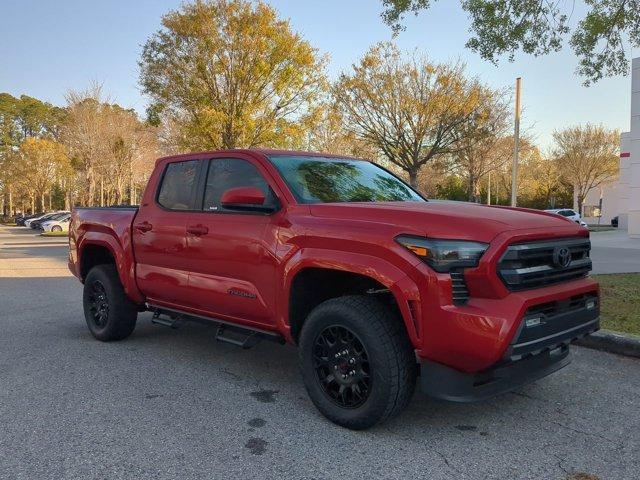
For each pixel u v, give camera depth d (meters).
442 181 47.00
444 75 27.64
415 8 10.79
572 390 4.68
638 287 9.40
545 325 3.52
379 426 3.92
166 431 3.84
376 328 3.60
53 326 7.29
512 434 3.80
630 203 27.27
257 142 26.64
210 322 5.05
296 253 4.07
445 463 3.38
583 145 57.22
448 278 3.38
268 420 4.04
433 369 3.50
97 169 48.50
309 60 26.22
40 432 3.82
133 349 6.04
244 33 24.92
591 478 3.21
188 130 26.61
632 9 9.77
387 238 3.59
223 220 4.71
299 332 4.28
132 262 5.77
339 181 4.79
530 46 10.65
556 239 3.80
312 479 3.19
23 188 70.94
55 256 19.50
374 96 27.81
